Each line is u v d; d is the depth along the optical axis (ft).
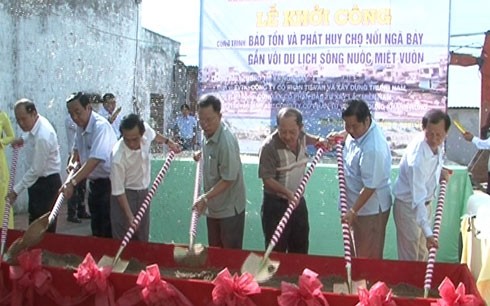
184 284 11.15
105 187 16.39
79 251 14.93
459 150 48.98
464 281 11.97
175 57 48.24
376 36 29.04
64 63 31.24
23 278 11.84
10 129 18.71
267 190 15.14
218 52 31.17
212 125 14.38
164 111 46.11
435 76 28.50
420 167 13.19
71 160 17.61
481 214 13.74
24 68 28.19
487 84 42.47
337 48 29.63
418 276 12.82
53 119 30.53
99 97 26.99
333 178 18.69
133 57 39.68
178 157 22.16
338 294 10.58
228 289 10.76
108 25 35.76
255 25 30.63
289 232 15.14
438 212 12.71
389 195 14.19
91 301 11.64
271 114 30.73
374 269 13.10
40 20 29.19
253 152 30.99
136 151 14.97
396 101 29.07
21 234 15.11
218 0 30.89
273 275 13.23
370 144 13.41
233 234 15.03
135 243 14.57
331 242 18.79
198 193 15.56
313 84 30.07
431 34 28.43
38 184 16.61
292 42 30.19
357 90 29.53
